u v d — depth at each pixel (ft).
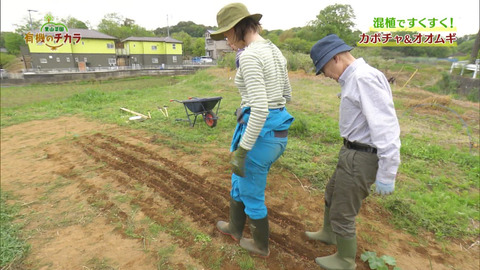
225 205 9.68
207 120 19.56
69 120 23.54
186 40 210.38
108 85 72.23
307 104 26.21
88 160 14.16
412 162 13.78
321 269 6.99
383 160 5.07
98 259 7.38
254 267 7.04
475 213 9.60
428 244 8.19
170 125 20.13
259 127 5.44
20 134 19.79
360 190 5.79
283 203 9.94
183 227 8.60
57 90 63.77
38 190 11.23
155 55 149.79
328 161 13.26
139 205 9.87
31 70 106.01
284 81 6.50
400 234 8.56
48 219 9.23
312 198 10.28
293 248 7.78
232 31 6.00
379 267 6.93
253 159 6.14
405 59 99.71
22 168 13.56
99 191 10.93
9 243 7.93
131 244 7.93
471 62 74.64
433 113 25.03
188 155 14.26
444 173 12.87
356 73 5.30
